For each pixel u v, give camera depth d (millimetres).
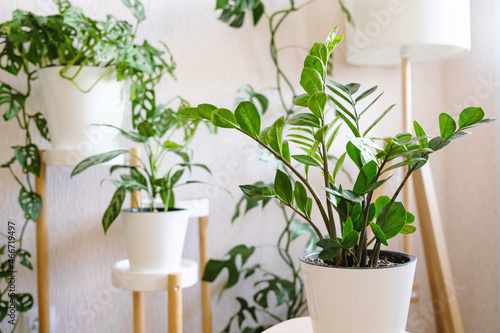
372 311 666
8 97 1158
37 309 1345
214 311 1496
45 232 1279
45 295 1282
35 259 1342
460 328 1323
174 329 1077
